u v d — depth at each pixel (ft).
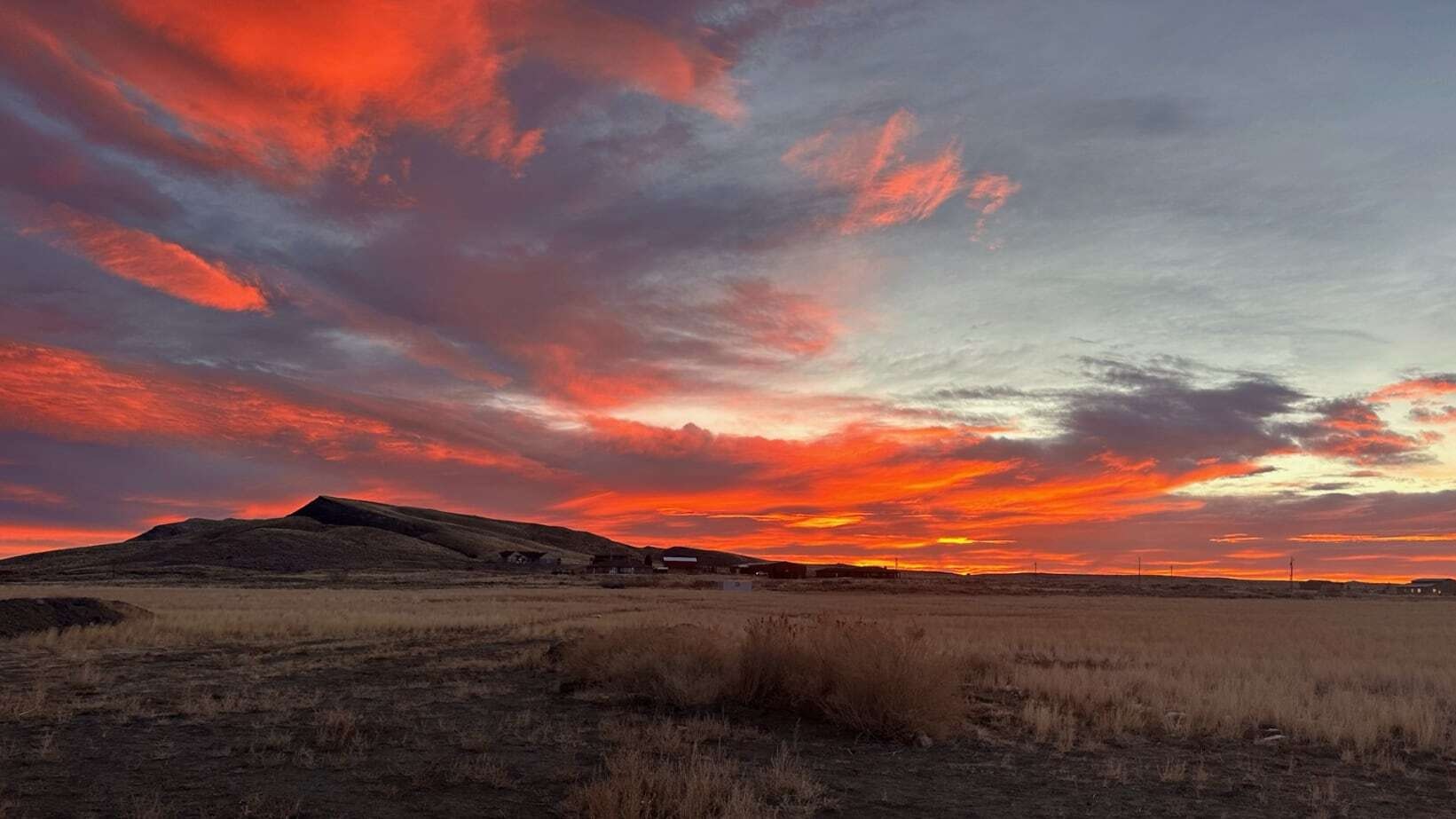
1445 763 35.53
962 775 31.45
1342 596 420.36
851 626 46.19
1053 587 434.30
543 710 43.21
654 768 29.32
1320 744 38.83
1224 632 112.47
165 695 46.68
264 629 91.45
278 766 30.07
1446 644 97.35
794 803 26.21
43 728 36.52
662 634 58.08
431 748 33.53
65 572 418.10
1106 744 38.14
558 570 563.48
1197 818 26.40
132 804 24.85
